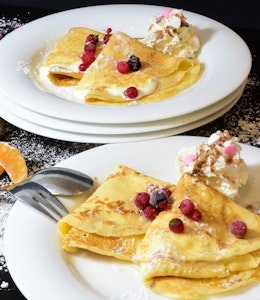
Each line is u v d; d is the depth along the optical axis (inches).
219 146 29.5
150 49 37.9
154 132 32.2
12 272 25.3
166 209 27.4
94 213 27.5
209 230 26.4
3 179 30.9
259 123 34.3
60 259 26.0
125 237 27.0
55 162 31.9
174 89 35.4
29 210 27.5
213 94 33.3
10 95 33.6
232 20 53.0
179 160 30.0
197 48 38.9
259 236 26.5
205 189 27.8
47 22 41.3
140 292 25.3
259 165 30.0
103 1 53.2
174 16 39.2
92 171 29.8
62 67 37.1
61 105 32.6
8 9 45.9
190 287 25.3
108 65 36.7
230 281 25.5
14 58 37.6
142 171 30.1
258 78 38.0
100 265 26.2
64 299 24.5
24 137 33.5
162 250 25.8
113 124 31.9
